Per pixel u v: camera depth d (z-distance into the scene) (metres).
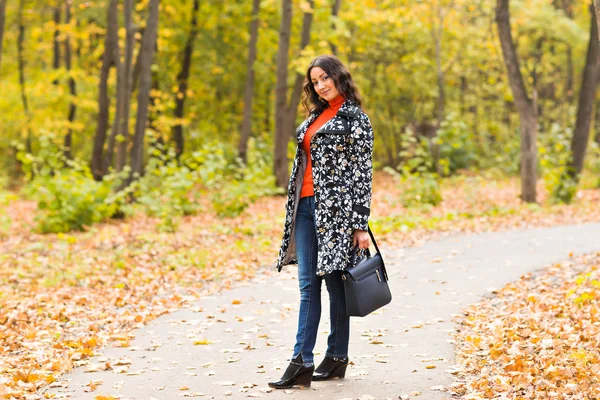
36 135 25.50
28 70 28.88
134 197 16.47
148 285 8.64
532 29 26.98
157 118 23.39
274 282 8.62
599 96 33.66
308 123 4.59
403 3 21.78
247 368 5.03
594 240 10.70
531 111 16.64
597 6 4.73
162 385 4.65
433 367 4.91
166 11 24.20
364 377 4.71
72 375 4.95
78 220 14.39
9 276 9.50
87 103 23.14
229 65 26.31
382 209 16.11
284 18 18.84
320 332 6.03
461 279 8.29
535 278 8.24
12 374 4.87
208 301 7.57
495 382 4.49
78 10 22.78
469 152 25.80
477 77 31.19
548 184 17.25
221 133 29.22
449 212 15.31
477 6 26.00
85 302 7.74
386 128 33.06
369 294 4.40
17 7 26.83
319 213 4.45
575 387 4.27
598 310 6.07
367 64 29.80
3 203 14.32
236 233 12.93
